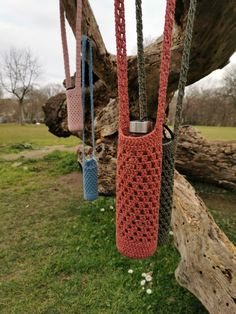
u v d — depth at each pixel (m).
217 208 3.87
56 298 2.08
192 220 1.76
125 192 0.67
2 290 2.19
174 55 2.45
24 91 36.00
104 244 2.77
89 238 2.92
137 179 0.64
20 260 2.61
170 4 0.57
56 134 5.30
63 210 3.82
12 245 2.90
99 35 2.39
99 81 3.96
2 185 5.21
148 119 0.70
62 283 2.24
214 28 2.18
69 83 1.42
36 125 34.81
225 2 1.96
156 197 0.67
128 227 0.69
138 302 1.99
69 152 8.87
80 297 2.08
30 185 5.18
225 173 4.52
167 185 0.72
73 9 2.02
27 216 3.67
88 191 1.45
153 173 0.64
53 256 2.63
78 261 2.50
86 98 3.48
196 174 4.75
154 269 2.33
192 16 0.68
